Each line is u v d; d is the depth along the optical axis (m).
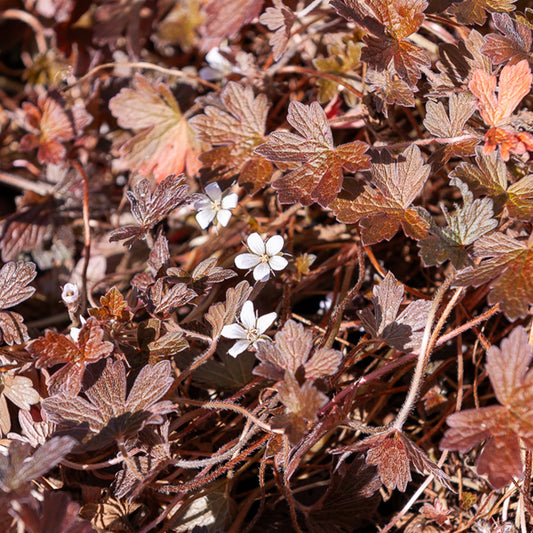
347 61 0.49
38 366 0.43
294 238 0.49
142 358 0.44
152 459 0.43
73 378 0.43
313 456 0.46
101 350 0.43
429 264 0.43
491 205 0.43
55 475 0.45
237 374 0.46
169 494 0.45
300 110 0.45
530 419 0.41
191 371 0.45
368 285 0.48
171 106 0.49
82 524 0.42
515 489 0.44
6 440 0.44
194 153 0.48
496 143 0.44
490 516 0.44
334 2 0.45
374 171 0.45
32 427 0.44
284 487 0.44
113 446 0.45
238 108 0.47
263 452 0.45
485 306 0.47
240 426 0.46
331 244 0.49
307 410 0.42
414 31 0.45
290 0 0.48
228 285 0.47
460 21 0.45
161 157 0.49
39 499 0.44
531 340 0.44
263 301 0.47
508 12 0.46
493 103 0.44
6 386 0.45
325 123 0.44
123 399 0.43
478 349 0.47
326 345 0.45
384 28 0.45
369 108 0.48
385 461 0.43
